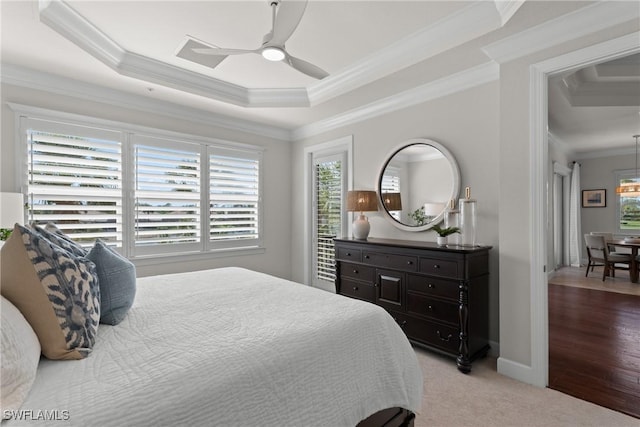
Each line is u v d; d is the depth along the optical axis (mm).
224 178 4246
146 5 2131
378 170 3736
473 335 2535
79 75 2961
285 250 4984
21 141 2854
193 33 2486
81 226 3152
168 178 3748
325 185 4523
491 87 2775
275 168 4852
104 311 1430
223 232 4242
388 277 3025
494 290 2762
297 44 2645
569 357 2740
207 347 1200
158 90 3291
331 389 1299
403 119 3479
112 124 3332
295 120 4414
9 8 2020
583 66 2107
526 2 1934
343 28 2408
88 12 2209
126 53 2785
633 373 2455
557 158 6207
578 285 5355
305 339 1324
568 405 2035
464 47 2461
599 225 6953
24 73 2842
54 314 1092
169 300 1828
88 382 958
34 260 1095
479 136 2857
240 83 3510
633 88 3969
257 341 1258
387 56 2777
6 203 2260
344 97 3535
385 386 1528
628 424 1849
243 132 4480
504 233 2438
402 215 3490
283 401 1144
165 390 948
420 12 2215
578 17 2029
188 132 3934
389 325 1673
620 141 6055
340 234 4266
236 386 1049
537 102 2262
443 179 3117
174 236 3818
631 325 3520
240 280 2346
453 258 2520
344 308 1692
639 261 5617
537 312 2266
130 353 1155
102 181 3279
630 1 1854
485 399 2104
